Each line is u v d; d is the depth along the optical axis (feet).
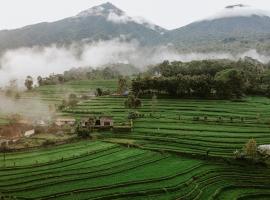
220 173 362.33
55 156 382.63
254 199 321.11
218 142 437.99
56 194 293.43
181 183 328.90
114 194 299.99
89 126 493.36
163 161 384.68
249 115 572.10
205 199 309.22
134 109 615.57
